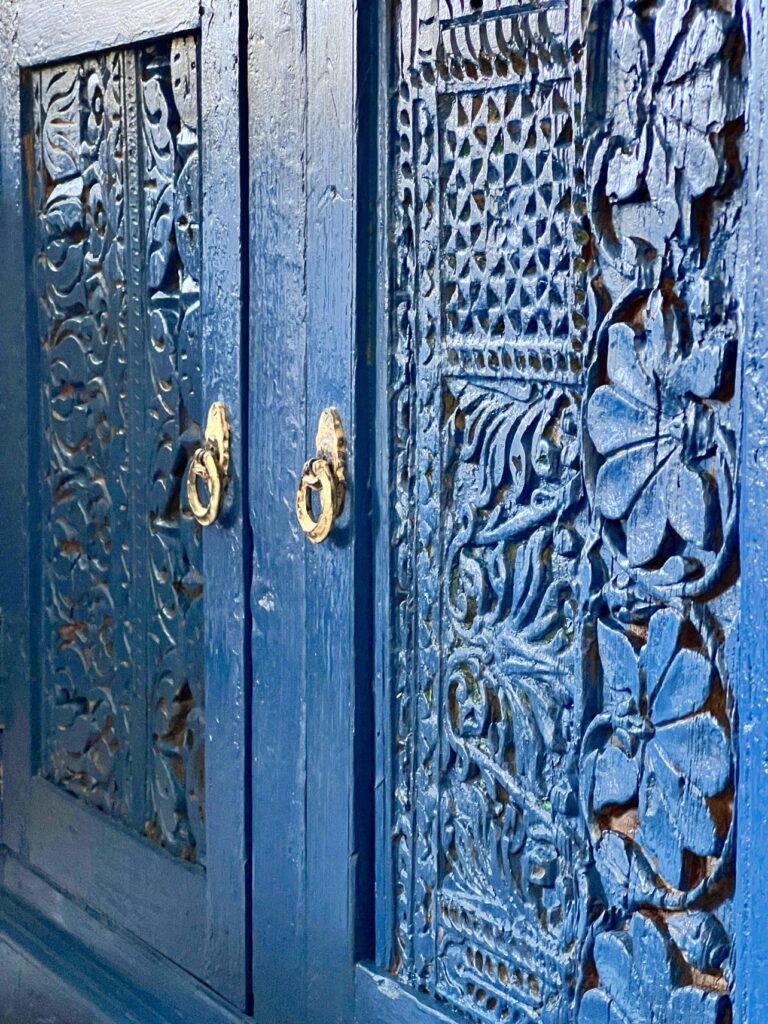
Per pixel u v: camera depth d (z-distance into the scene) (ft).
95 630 7.16
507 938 4.96
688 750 4.16
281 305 5.61
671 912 4.31
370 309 5.26
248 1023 6.12
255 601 5.93
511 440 4.77
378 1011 5.43
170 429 6.41
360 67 5.12
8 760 7.93
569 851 4.68
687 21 3.97
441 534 5.08
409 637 5.28
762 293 3.80
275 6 5.49
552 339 4.58
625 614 4.35
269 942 6.01
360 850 5.49
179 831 6.63
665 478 4.16
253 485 5.87
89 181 6.81
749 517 3.87
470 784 5.09
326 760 5.58
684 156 4.00
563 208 4.49
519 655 4.82
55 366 7.23
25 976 7.44
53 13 6.81
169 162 6.23
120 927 7.07
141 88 6.36
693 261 4.03
